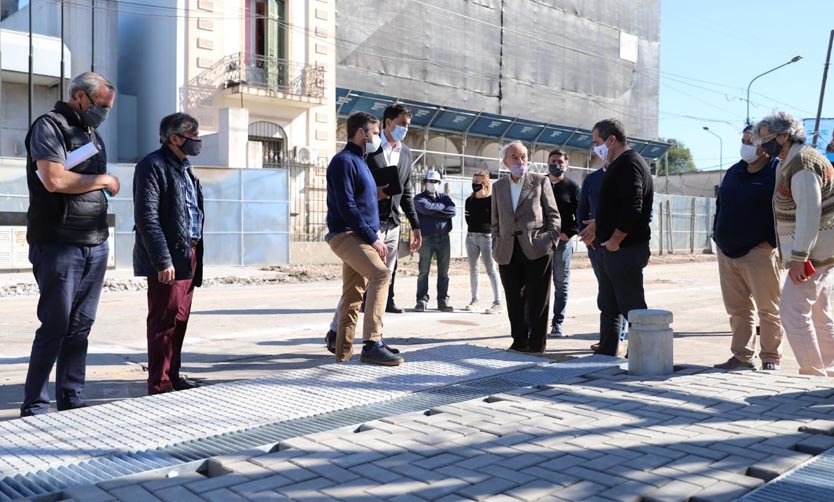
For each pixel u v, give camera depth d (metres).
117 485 2.87
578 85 44.16
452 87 37.50
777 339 5.48
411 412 4.00
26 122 23.95
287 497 2.73
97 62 24.41
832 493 2.78
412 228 7.05
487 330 8.41
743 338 5.70
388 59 34.75
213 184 20.20
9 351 6.91
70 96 4.24
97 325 8.65
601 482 2.86
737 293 5.64
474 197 10.03
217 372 5.96
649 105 48.75
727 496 2.74
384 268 5.33
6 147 23.59
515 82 40.56
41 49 22.72
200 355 6.75
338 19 32.88
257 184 20.78
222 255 20.39
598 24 45.09
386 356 5.23
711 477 2.92
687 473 2.97
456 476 2.93
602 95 45.62
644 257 5.57
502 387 4.66
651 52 48.75
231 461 3.15
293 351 6.99
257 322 9.05
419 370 5.07
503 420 3.74
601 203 5.59
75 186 4.12
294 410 4.05
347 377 4.86
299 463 3.09
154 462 3.22
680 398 4.20
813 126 33.00
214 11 24.62
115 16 24.78
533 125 39.09
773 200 5.18
